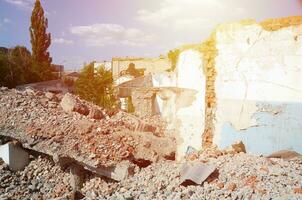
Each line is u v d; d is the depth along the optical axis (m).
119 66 34.47
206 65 8.48
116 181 8.09
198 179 5.81
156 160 9.00
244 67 7.60
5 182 8.16
